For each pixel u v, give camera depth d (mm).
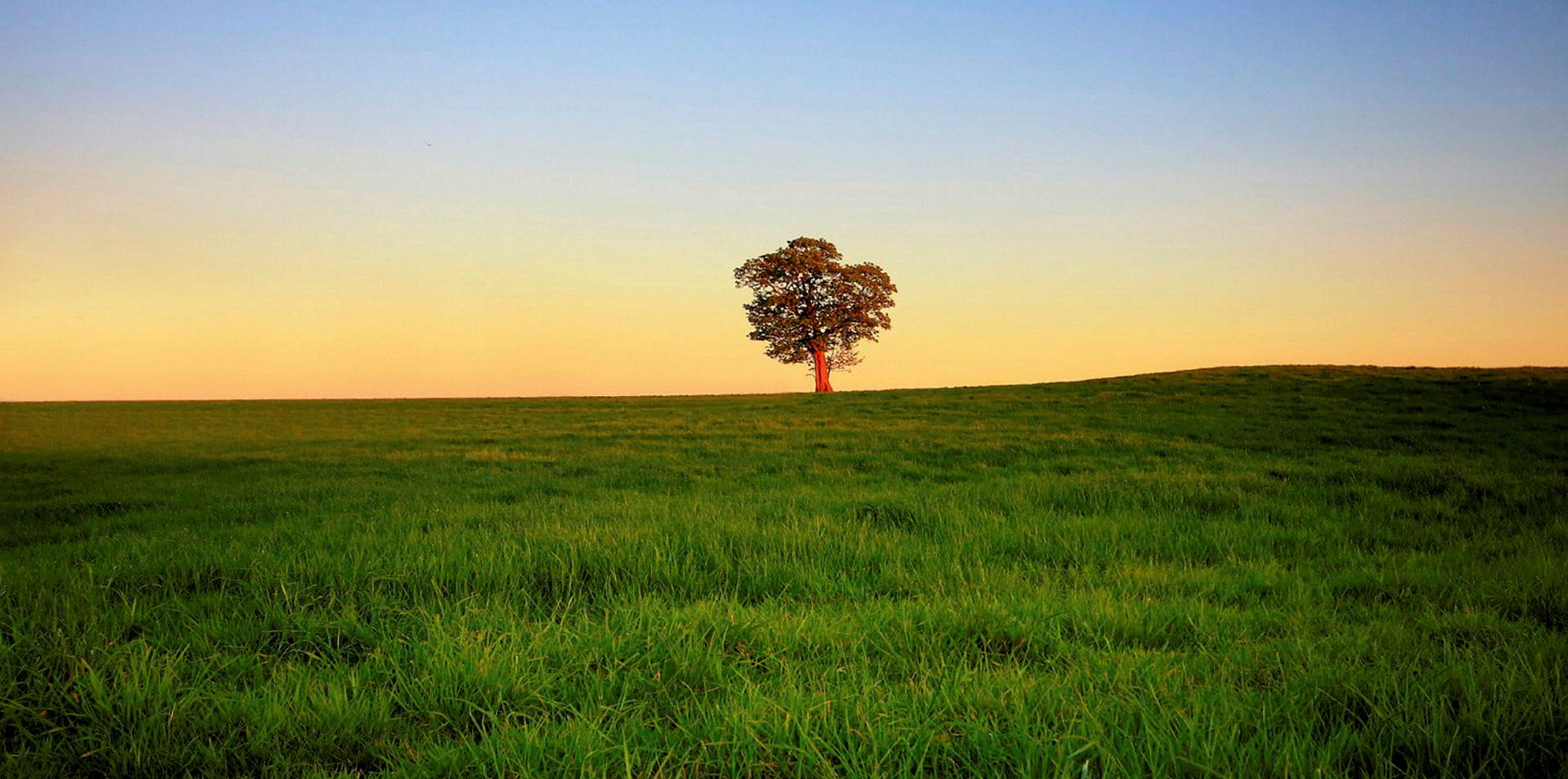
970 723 3551
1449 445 19578
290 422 35094
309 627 5371
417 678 4426
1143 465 17000
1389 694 3912
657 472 17516
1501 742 3307
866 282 59062
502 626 5336
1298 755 3191
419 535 8672
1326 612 5934
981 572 7152
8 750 3619
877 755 3297
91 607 5633
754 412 34844
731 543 8219
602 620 5633
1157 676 4203
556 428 30297
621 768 3295
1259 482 13469
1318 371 39094
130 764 3500
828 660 4730
